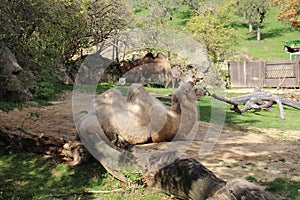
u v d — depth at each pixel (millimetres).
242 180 5289
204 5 30234
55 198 5742
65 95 14453
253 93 16578
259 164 7184
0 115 9766
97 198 5742
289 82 25812
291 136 10711
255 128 11852
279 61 25938
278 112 16203
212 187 5176
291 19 28469
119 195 5805
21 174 6590
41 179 6410
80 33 17094
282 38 47500
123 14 21703
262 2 48781
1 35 11672
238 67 26328
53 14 13461
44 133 8070
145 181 6043
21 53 12617
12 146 7562
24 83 12828
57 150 7262
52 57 13164
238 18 59688
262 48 41375
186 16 51969
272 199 4879
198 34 22672
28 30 12352
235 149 8336
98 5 19484
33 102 11914
